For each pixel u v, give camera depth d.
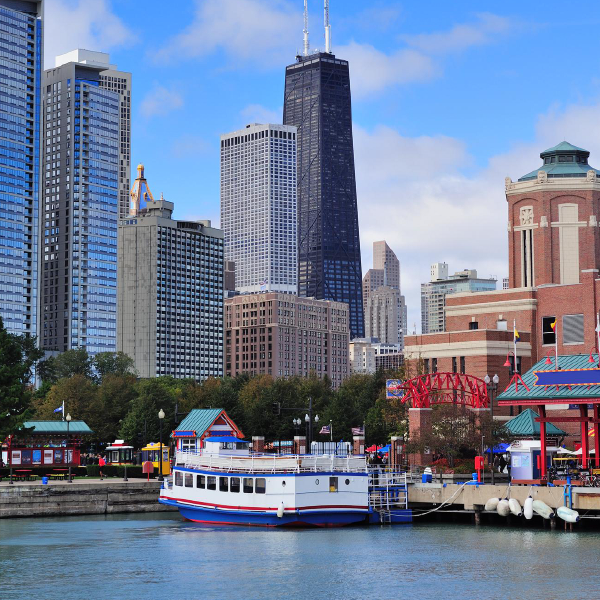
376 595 72.38
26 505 116.88
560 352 166.12
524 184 189.00
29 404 135.50
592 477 100.75
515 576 77.69
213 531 102.69
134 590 74.31
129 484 122.62
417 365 169.12
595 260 183.75
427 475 113.06
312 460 105.06
